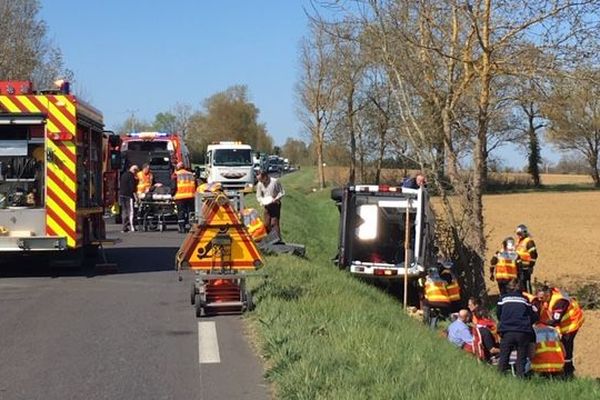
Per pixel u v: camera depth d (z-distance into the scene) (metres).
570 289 20.92
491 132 18.27
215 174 37.94
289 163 116.12
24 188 12.31
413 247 15.90
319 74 51.94
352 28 15.67
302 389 5.91
